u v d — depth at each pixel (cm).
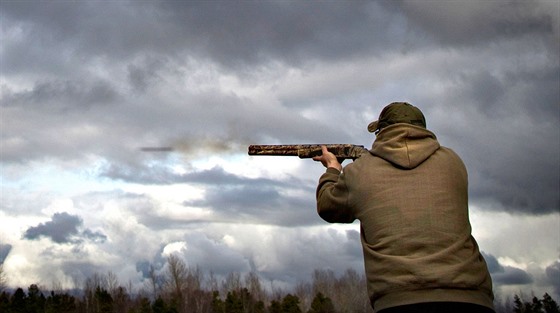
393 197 414
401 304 383
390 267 393
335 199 447
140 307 10400
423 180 417
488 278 403
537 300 8125
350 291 11350
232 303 10906
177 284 11775
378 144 442
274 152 499
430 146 432
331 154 488
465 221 411
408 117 447
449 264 388
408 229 402
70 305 10275
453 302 379
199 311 11450
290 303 11056
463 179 427
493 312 397
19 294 9762
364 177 430
